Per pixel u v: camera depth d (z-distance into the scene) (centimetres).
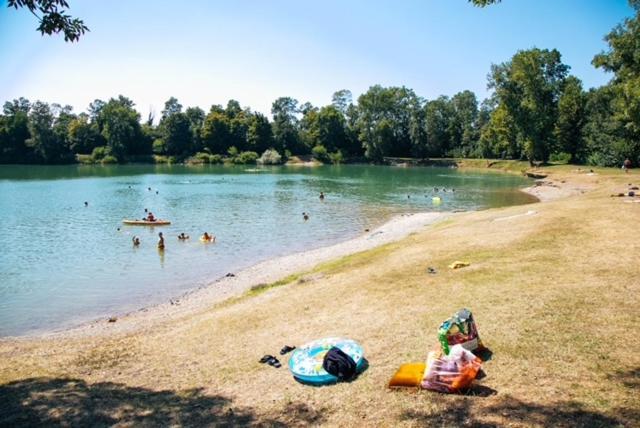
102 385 1176
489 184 7925
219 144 14612
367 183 8294
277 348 1320
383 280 1834
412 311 1426
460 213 4447
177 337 1542
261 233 3969
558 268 1666
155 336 1598
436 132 13662
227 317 1672
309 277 2108
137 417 972
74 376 1262
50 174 10300
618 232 2097
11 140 13562
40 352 1528
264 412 941
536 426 759
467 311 1081
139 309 2183
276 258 3112
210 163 14100
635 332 1090
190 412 977
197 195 6581
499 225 2705
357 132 14500
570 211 2766
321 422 870
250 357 1280
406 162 13400
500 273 1694
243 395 1038
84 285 2577
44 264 3003
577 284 1463
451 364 935
